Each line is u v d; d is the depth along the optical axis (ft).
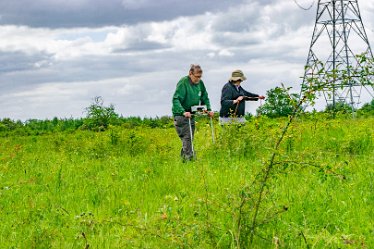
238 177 34.55
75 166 44.70
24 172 42.57
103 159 49.62
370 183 30.68
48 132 102.17
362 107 121.80
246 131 46.62
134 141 53.57
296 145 45.93
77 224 25.73
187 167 40.63
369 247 21.61
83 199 31.19
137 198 31.01
